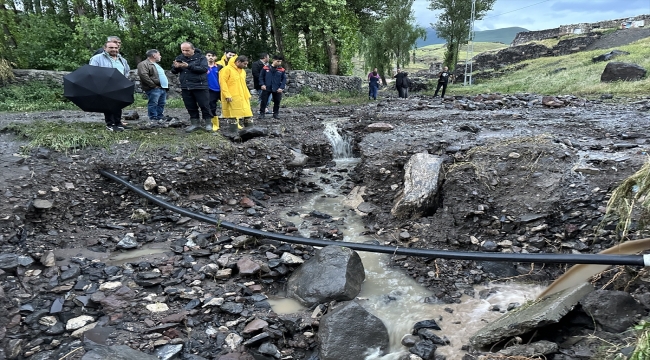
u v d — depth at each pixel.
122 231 5.16
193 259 4.58
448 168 6.05
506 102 12.16
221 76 7.85
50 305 3.69
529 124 8.31
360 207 6.22
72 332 3.41
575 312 3.39
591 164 5.47
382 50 36.41
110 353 3.09
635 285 3.72
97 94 6.41
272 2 20.61
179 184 6.10
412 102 13.72
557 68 25.06
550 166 5.50
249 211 5.96
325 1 18.62
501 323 3.40
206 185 6.37
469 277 4.49
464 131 7.89
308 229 5.58
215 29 18.23
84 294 3.86
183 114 11.20
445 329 3.68
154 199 5.62
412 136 7.69
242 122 9.14
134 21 17.36
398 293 4.27
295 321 3.66
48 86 14.11
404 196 5.71
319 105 14.89
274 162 7.07
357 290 4.23
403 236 5.25
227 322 3.64
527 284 4.36
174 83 16.39
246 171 6.79
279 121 10.08
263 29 22.30
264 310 3.84
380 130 8.48
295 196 6.84
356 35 22.70
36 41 16.20
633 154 5.68
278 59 10.28
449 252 4.23
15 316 3.45
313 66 21.64
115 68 6.72
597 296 3.41
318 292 4.02
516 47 35.53
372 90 18.03
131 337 3.36
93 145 6.36
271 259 4.64
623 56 21.98
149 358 3.11
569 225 4.79
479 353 3.32
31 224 4.88
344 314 3.54
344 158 8.42
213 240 5.05
